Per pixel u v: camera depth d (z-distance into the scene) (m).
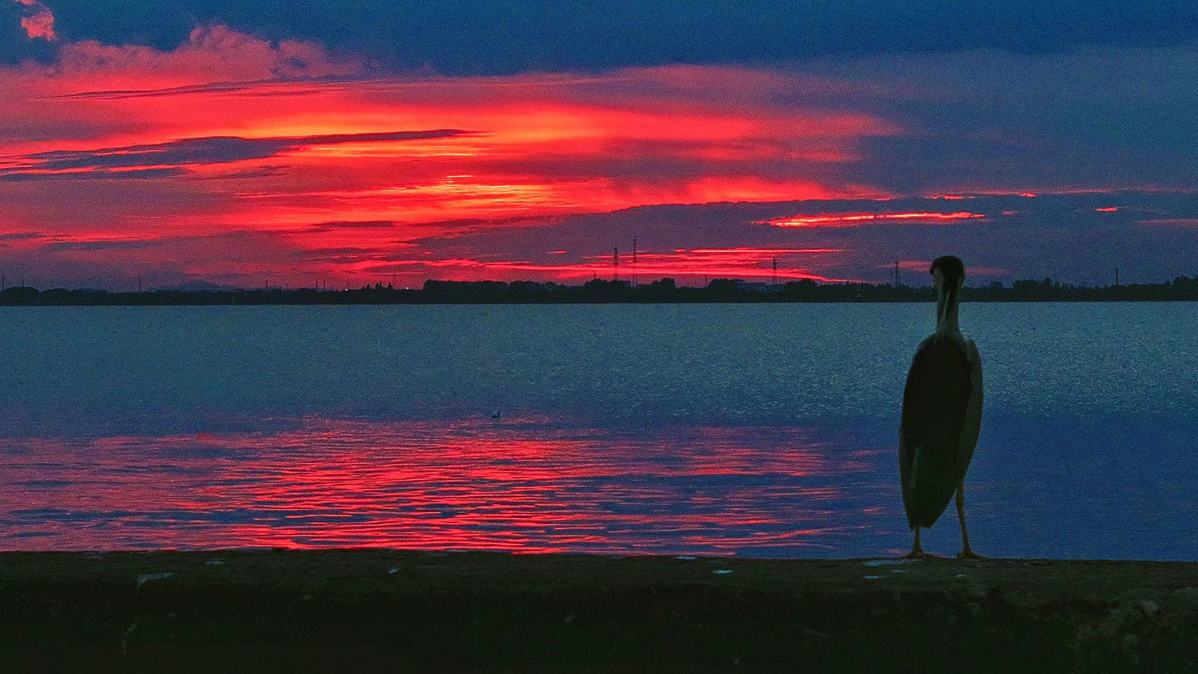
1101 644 5.23
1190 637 5.18
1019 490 33.69
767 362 121.25
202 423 56.69
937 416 6.93
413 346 187.12
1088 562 6.33
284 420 59.03
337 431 53.06
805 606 5.43
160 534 27.30
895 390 77.69
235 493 33.31
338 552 6.52
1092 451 43.94
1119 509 30.19
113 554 6.39
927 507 7.03
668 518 28.86
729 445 45.94
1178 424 54.41
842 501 31.31
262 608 5.66
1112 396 71.69
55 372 106.62
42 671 5.70
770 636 5.40
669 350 160.75
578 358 135.75
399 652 5.58
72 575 5.86
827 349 161.75
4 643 5.70
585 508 30.44
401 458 42.09
